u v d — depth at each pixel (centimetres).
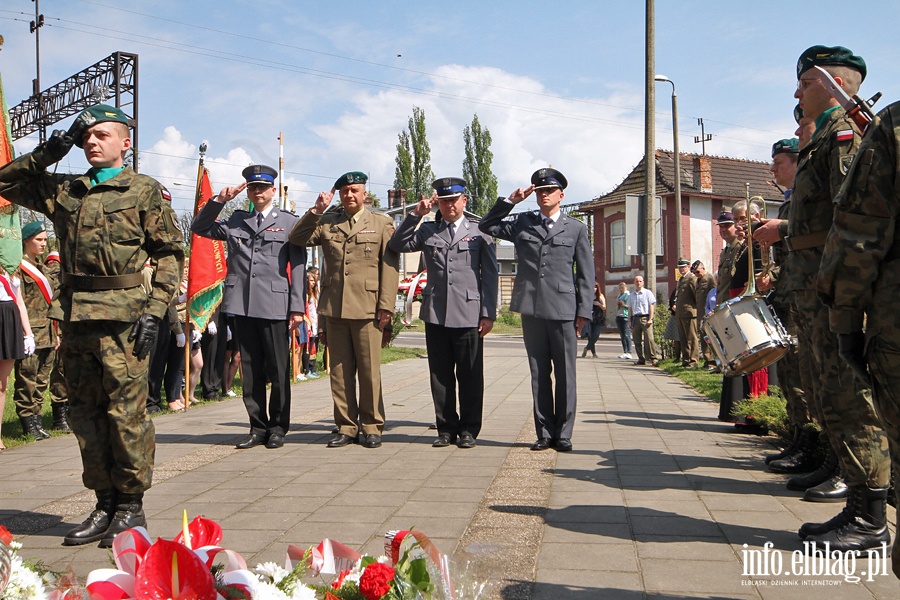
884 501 416
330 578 300
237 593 233
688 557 407
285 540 448
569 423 709
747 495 534
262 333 761
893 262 303
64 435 870
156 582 225
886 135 300
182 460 694
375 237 760
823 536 414
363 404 758
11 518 513
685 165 3756
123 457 456
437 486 574
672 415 940
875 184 300
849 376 410
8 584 244
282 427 765
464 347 739
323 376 1518
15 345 730
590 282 722
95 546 454
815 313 425
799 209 439
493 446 742
